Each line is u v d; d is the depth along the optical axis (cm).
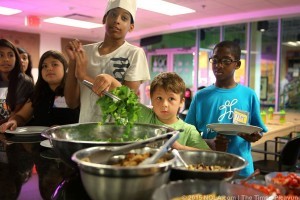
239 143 156
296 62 529
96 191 64
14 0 514
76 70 137
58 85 200
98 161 76
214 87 175
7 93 225
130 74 153
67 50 139
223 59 164
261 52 580
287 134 364
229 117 164
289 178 85
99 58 157
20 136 170
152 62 833
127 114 108
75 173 108
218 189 73
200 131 172
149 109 142
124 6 145
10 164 120
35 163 121
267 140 322
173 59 777
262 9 537
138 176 63
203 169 86
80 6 543
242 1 487
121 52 156
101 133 116
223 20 599
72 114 199
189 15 593
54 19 666
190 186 72
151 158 71
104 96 111
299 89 524
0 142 158
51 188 95
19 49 269
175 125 134
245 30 599
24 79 229
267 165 299
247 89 172
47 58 196
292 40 537
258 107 170
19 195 90
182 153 95
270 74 566
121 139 113
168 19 632
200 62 698
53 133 103
